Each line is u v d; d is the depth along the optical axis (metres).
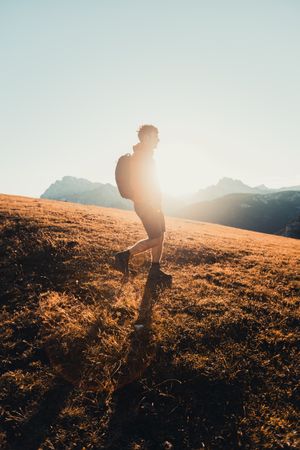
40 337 5.26
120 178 6.07
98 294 6.63
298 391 4.43
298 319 6.09
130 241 10.62
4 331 5.36
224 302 6.59
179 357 4.88
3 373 4.52
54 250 8.89
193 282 7.60
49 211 15.91
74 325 5.45
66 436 3.70
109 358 4.78
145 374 4.59
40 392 4.23
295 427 3.92
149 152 6.09
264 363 4.87
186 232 15.92
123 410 4.06
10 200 20.92
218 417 4.04
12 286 6.87
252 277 8.31
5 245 9.17
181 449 3.65
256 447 3.69
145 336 5.27
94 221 14.58
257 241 16.69
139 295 6.69
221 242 13.51
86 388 4.32
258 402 4.25
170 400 4.22
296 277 8.55
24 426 3.79
